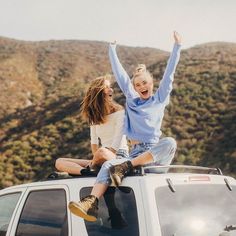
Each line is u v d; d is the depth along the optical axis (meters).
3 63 108.12
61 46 123.81
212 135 57.56
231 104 63.38
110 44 6.71
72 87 85.94
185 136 58.12
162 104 6.13
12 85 99.00
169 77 6.08
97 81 6.42
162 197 5.06
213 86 68.25
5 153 64.94
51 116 73.81
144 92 6.14
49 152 63.78
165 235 4.88
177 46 6.08
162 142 5.59
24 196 6.17
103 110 6.35
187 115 62.06
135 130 6.08
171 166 5.42
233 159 51.25
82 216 5.19
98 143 6.58
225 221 5.33
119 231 5.10
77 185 5.63
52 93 85.88
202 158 53.78
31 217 5.95
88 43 127.44
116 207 5.21
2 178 59.88
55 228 5.63
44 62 113.31
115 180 5.20
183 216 5.08
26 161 62.78
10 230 6.10
